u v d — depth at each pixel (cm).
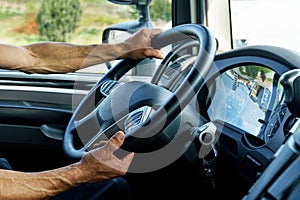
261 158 133
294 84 107
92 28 217
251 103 147
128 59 152
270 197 77
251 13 206
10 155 230
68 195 150
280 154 82
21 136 229
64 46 146
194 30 140
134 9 224
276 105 138
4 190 103
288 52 140
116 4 219
